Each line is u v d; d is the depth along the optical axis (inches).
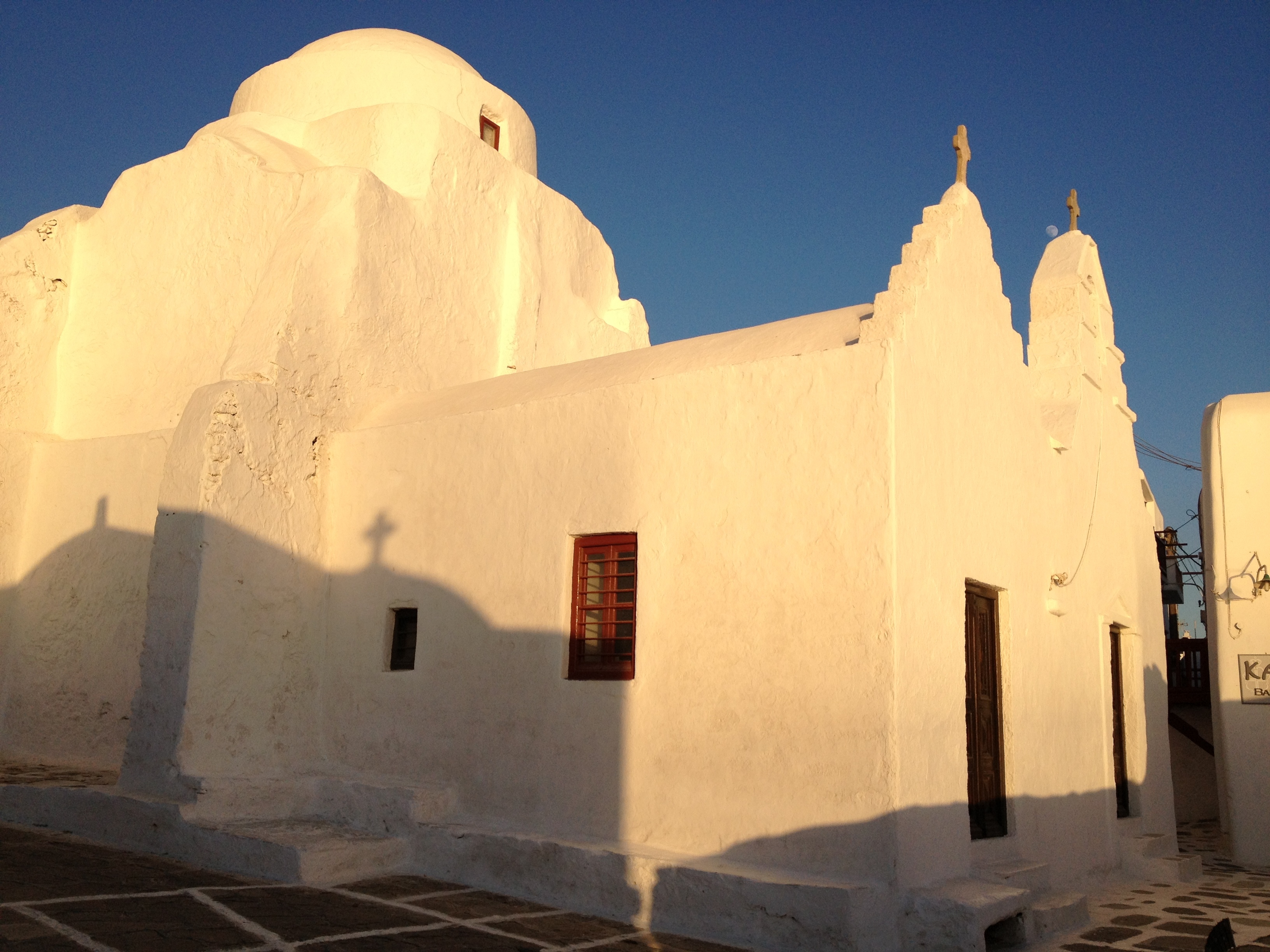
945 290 307.3
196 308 450.0
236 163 452.8
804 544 276.4
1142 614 463.8
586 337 554.6
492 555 340.2
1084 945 269.3
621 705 300.4
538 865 288.7
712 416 299.4
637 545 307.0
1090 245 447.2
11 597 443.5
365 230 423.5
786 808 265.9
